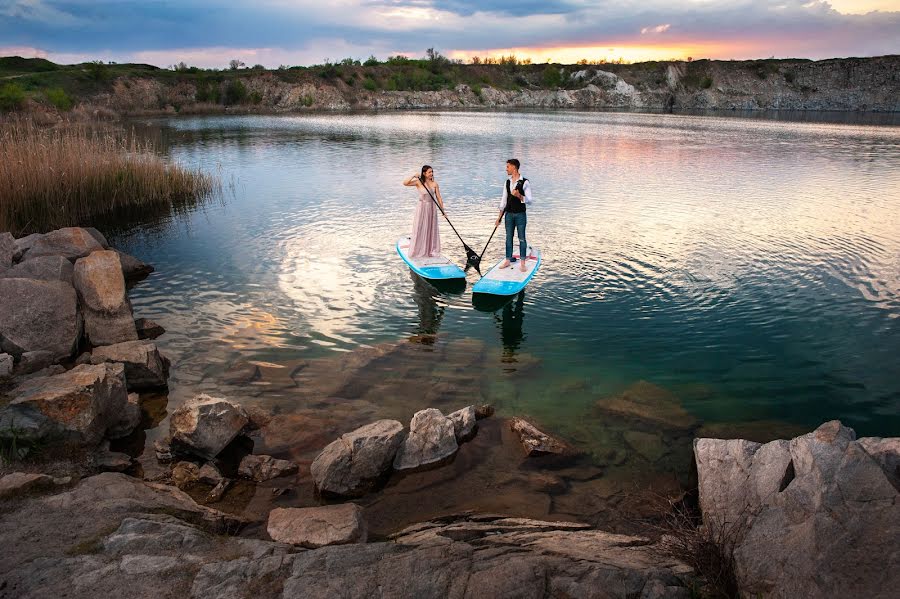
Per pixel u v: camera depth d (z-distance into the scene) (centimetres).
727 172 2211
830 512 322
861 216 1469
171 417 541
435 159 2539
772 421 577
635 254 1139
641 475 497
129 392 636
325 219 1442
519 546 367
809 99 9988
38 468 471
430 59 10112
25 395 511
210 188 1808
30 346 696
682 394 632
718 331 795
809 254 1136
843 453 353
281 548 366
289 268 1069
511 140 3391
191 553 353
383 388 647
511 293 928
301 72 7369
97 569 330
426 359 718
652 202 1638
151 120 4712
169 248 1201
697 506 452
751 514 374
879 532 303
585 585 313
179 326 814
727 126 4872
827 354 723
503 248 1193
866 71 10031
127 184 1603
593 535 401
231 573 328
